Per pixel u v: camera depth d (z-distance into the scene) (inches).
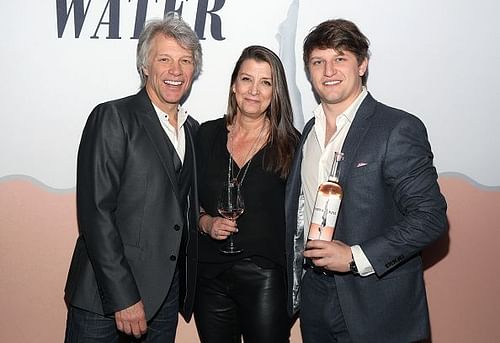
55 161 97.3
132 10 95.3
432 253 102.1
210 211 84.8
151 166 75.1
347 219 71.7
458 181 100.6
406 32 97.3
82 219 73.0
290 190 80.1
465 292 102.9
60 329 100.8
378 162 70.2
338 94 73.4
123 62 96.0
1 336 100.4
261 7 95.9
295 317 101.7
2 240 98.5
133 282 72.9
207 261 84.1
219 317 85.3
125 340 80.7
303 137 80.8
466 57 98.1
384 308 71.7
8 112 96.0
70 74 95.9
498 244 102.3
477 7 97.4
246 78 82.8
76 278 76.5
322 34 73.3
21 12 94.6
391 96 98.3
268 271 82.1
